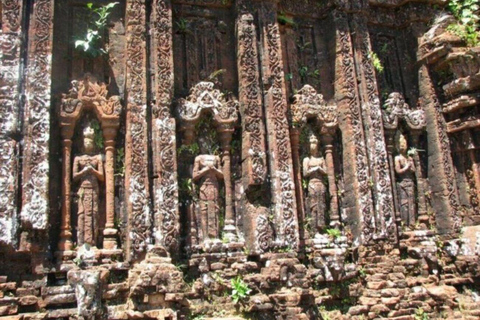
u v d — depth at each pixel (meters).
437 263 8.90
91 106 7.54
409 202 9.26
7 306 6.29
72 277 6.62
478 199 9.17
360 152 8.81
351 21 9.42
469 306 8.39
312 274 8.00
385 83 9.89
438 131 9.50
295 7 9.38
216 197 7.93
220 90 8.53
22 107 6.94
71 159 7.38
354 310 8.03
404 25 10.13
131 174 7.30
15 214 6.58
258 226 7.79
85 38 7.82
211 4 8.71
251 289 7.46
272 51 8.54
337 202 8.77
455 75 9.42
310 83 9.29
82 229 7.12
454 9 10.12
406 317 8.17
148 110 7.69
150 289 6.60
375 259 8.51
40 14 7.27
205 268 7.48
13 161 6.68
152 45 7.90
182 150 8.00
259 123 8.18
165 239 7.23
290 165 8.17
